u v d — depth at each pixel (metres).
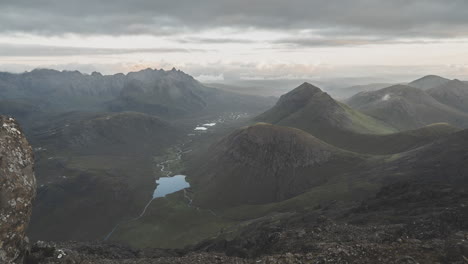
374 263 19.27
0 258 16.84
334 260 20.56
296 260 21.83
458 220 37.88
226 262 27.55
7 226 17.48
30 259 20.03
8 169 18.31
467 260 16.83
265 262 22.55
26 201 18.98
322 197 172.88
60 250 22.47
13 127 20.23
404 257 18.97
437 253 19.25
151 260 31.27
